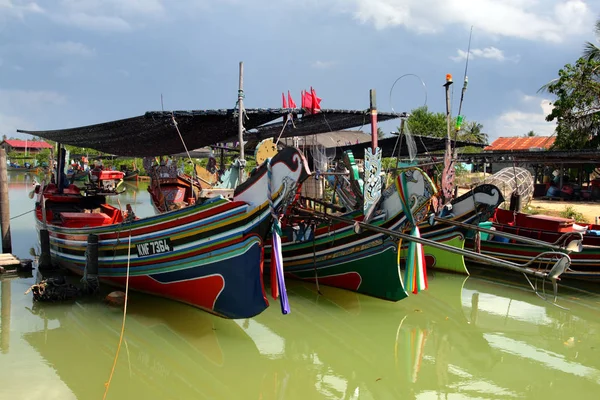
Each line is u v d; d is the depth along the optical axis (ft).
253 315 25.81
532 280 40.34
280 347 26.73
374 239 31.83
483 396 22.07
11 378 22.09
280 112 35.70
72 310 31.07
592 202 86.53
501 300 35.50
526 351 26.94
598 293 37.22
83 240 35.01
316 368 24.49
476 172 109.91
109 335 27.40
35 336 27.07
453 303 34.65
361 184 32.83
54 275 39.27
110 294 32.48
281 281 25.17
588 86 87.15
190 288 27.63
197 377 23.17
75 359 24.38
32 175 149.89
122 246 31.04
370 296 33.65
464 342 28.04
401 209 30.50
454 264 41.16
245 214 24.54
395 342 27.76
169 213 27.20
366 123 49.01
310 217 34.83
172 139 39.42
